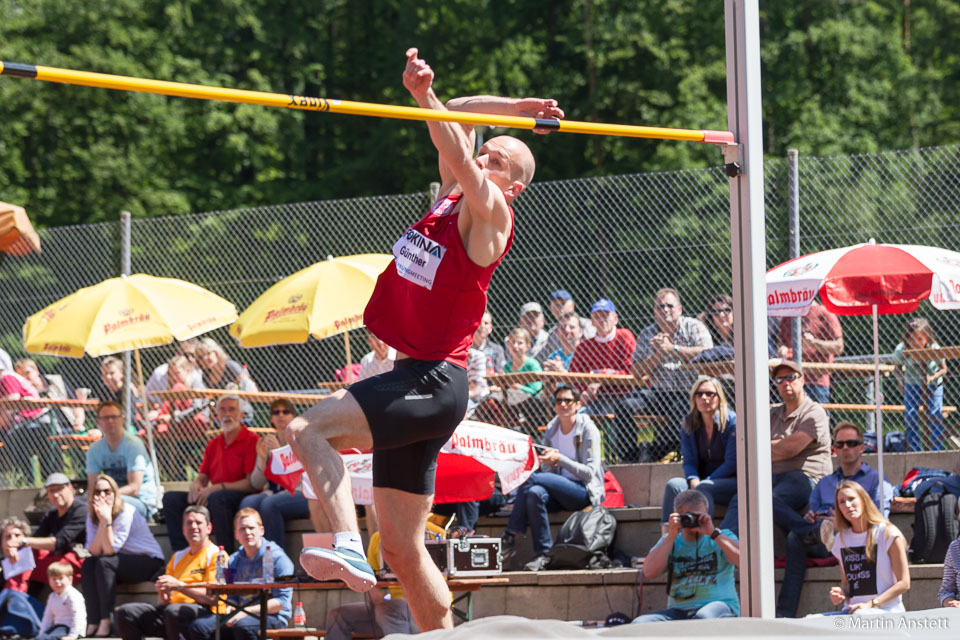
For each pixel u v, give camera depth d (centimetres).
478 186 995
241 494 2494
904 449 2494
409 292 1034
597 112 5609
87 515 2522
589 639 604
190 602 2230
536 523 2244
